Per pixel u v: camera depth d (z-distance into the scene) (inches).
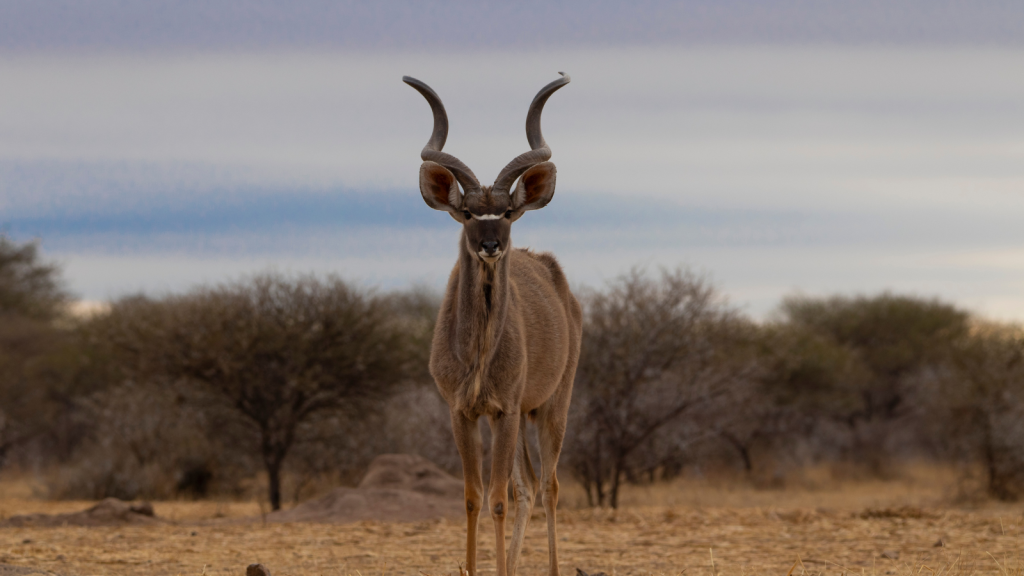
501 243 722.8
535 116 801.6
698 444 2436.0
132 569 965.8
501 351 751.1
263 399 2369.6
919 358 4084.6
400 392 2596.0
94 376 3595.0
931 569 872.3
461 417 759.1
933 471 3506.4
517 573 936.9
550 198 759.1
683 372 2228.1
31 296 4399.6
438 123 789.2
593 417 2133.4
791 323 4188.0
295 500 2517.2
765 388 3203.7
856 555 1005.8
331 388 2409.0
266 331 2327.8
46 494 2578.7
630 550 1071.6
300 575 924.6
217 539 1201.4
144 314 2546.8
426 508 1504.7
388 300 2652.6
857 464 3567.9
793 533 1197.1
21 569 823.7
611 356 2172.7
